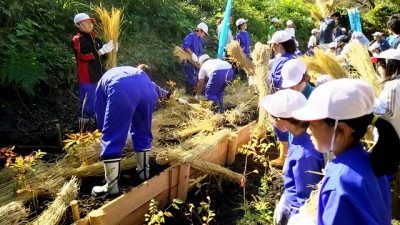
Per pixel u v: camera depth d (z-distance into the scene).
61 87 5.97
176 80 7.80
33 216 3.11
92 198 3.37
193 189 4.14
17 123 5.11
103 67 5.05
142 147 3.63
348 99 1.53
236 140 4.64
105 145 3.26
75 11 7.00
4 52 5.32
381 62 3.30
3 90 5.30
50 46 6.09
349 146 1.61
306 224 2.08
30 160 3.28
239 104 6.08
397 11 15.60
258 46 5.21
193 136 4.78
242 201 4.02
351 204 1.41
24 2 6.25
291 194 2.61
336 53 9.01
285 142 4.45
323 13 13.48
